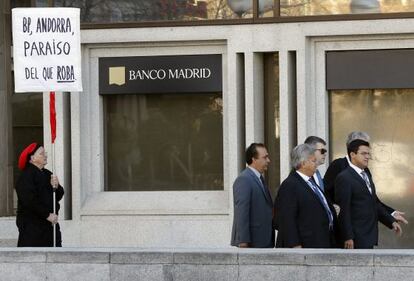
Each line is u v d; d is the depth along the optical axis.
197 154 15.09
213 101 15.03
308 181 10.39
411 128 14.28
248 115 14.52
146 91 15.09
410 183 14.28
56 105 15.10
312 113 14.48
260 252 9.75
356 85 14.34
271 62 14.77
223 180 14.95
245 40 14.55
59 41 12.16
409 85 14.14
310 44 14.49
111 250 10.21
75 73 12.19
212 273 9.86
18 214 12.28
